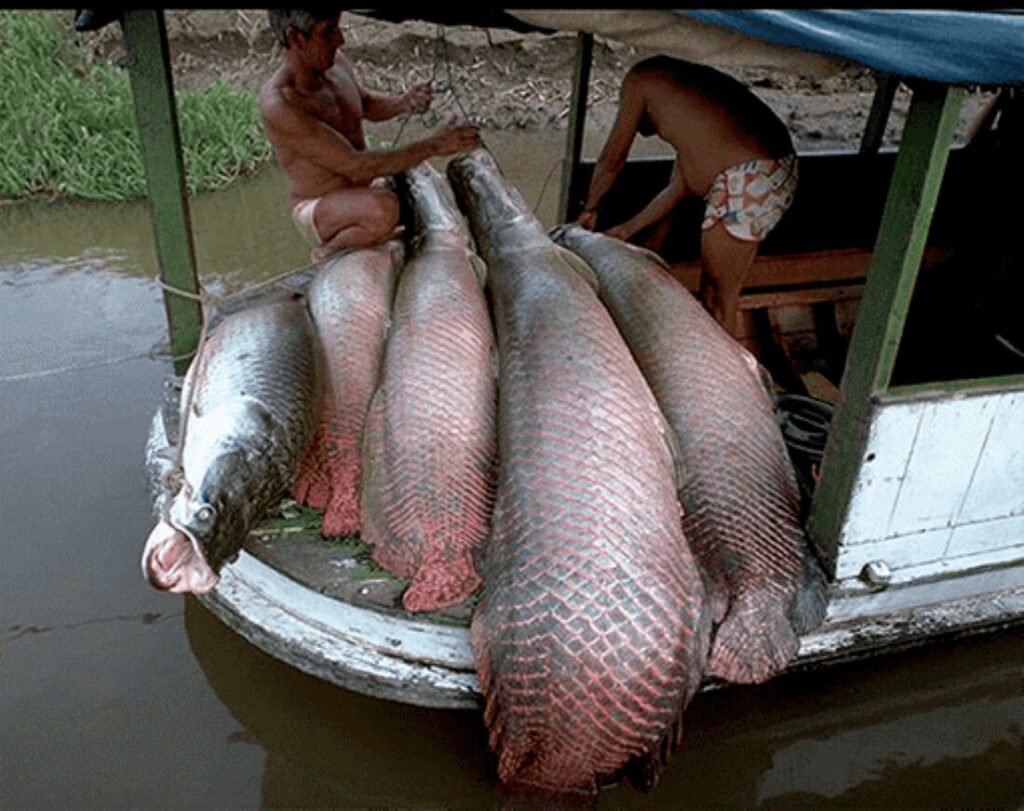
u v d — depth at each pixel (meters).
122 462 4.66
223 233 7.32
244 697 3.59
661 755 2.90
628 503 2.86
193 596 3.84
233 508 2.96
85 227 7.46
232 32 10.13
